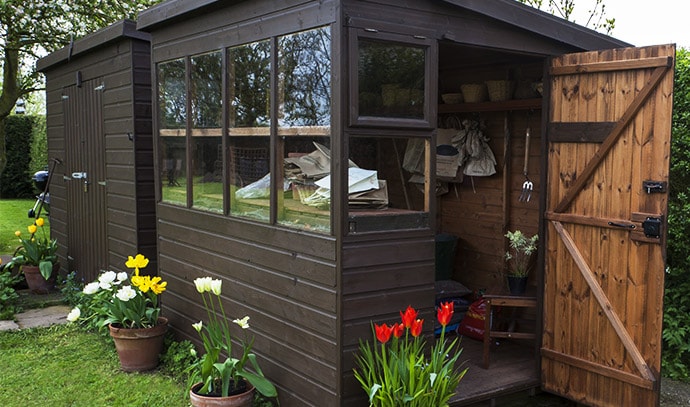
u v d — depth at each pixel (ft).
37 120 48.78
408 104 10.60
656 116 11.05
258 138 12.18
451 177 16.92
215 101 13.53
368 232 10.27
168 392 13.30
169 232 15.85
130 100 17.37
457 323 16.21
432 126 10.82
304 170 10.87
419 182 11.10
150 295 15.69
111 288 15.21
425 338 11.03
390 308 10.57
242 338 12.94
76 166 21.71
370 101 10.15
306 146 10.80
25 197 50.55
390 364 9.93
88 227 20.94
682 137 15.56
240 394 11.28
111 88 18.47
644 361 11.38
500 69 16.17
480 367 13.57
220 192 13.58
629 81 11.46
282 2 11.21
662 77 10.94
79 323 18.03
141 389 13.48
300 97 10.91
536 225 15.38
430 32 10.72
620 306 11.74
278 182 11.66
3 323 18.28
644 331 11.38
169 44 15.24
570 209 12.60
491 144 16.48
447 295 16.08
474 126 16.57
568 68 12.39
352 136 10.00
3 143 29.96
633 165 11.43
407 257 10.71
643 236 11.24
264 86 11.87
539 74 15.25
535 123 15.29
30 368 14.73
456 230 17.78
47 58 22.85
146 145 17.51
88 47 19.11
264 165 12.01
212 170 13.85
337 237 10.02
